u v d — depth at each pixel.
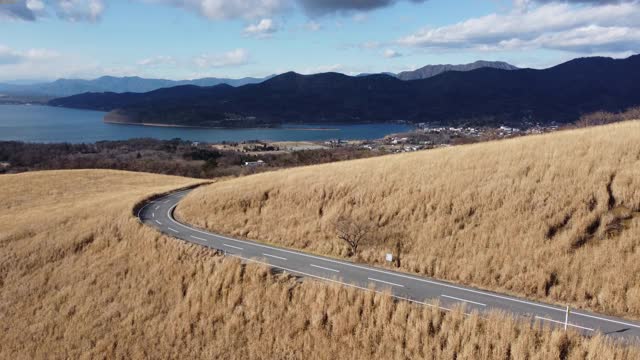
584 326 14.78
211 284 21.05
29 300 26.33
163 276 23.47
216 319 19.47
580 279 17.53
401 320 15.99
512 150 29.06
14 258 31.36
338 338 16.56
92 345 21.14
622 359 12.69
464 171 27.84
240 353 17.77
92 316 23.03
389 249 23.27
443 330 15.16
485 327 14.81
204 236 29.33
